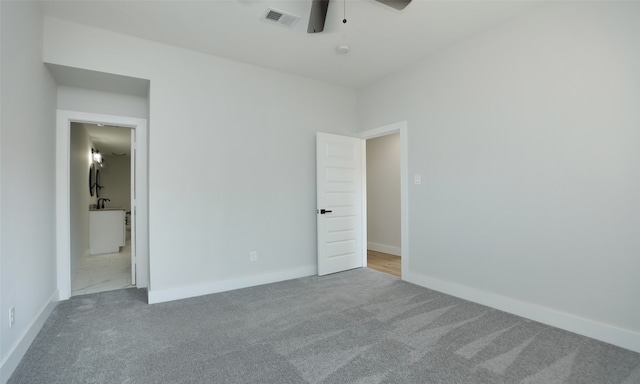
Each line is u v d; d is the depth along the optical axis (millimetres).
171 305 3059
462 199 3225
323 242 4148
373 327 2521
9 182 1929
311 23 2746
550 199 2572
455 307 2961
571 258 2453
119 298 3285
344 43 3250
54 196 3168
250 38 3129
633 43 2166
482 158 3045
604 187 2291
